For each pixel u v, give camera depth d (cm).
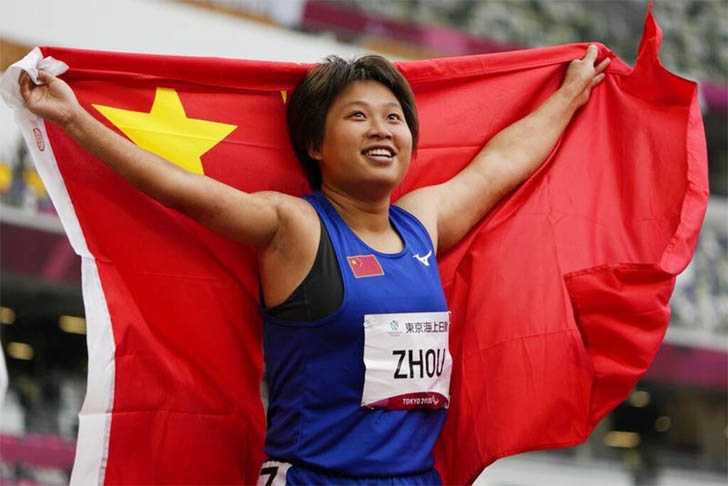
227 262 850
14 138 2466
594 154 970
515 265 910
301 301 777
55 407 2902
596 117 982
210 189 771
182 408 829
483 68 956
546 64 977
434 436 799
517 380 884
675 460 3728
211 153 866
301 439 773
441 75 943
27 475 2569
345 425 766
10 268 2528
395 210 848
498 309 897
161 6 2664
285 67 871
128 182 779
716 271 3512
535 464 3284
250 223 781
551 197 941
